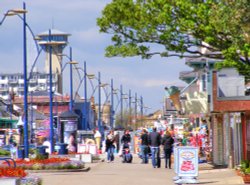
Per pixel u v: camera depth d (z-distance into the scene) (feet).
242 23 122.11
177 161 147.23
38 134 475.72
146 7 193.88
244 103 168.04
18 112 608.19
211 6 158.71
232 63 173.37
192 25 179.22
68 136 324.60
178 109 302.66
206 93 239.71
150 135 222.48
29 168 203.10
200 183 148.05
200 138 255.91
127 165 242.17
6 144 415.64
